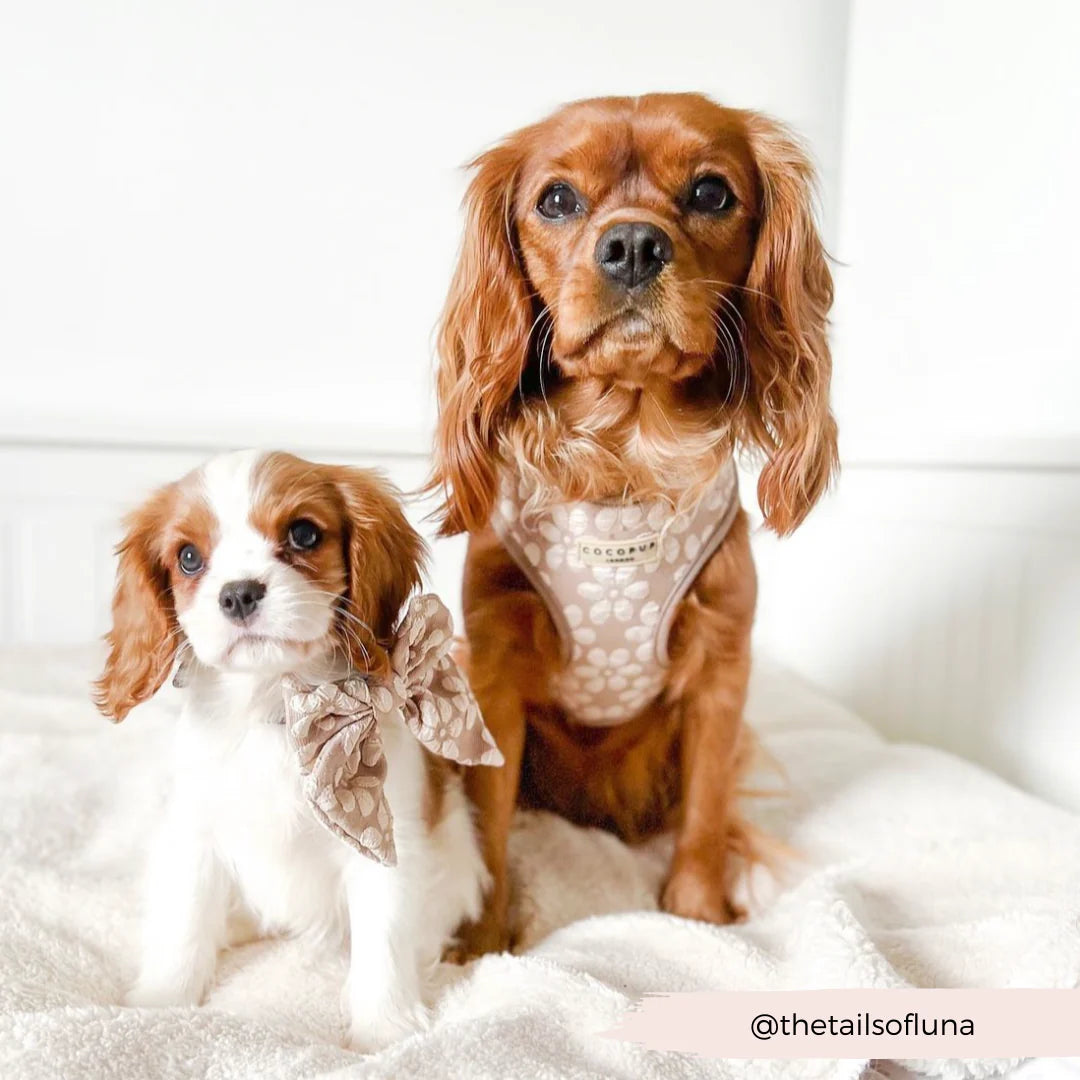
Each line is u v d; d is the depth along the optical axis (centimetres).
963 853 66
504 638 68
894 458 95
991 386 89
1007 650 85
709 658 68
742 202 63
